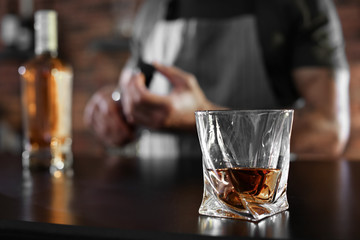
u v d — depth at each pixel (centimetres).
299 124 156
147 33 193
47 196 70
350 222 51
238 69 179
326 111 157
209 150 54
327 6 166
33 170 100
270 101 176
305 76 161
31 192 74
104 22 409
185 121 130
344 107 160
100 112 144
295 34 167
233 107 179
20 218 55
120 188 76
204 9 184
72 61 418
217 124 53
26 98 99
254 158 52
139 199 67
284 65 175
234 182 53
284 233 47
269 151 53
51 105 98
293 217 54
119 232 50
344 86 161
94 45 374
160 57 190
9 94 448
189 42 185
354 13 332
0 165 112
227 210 54
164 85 184
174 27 188
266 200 53
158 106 128
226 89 180
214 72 182
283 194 57
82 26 416
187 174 92
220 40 181
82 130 415
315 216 54
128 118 136
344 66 162
